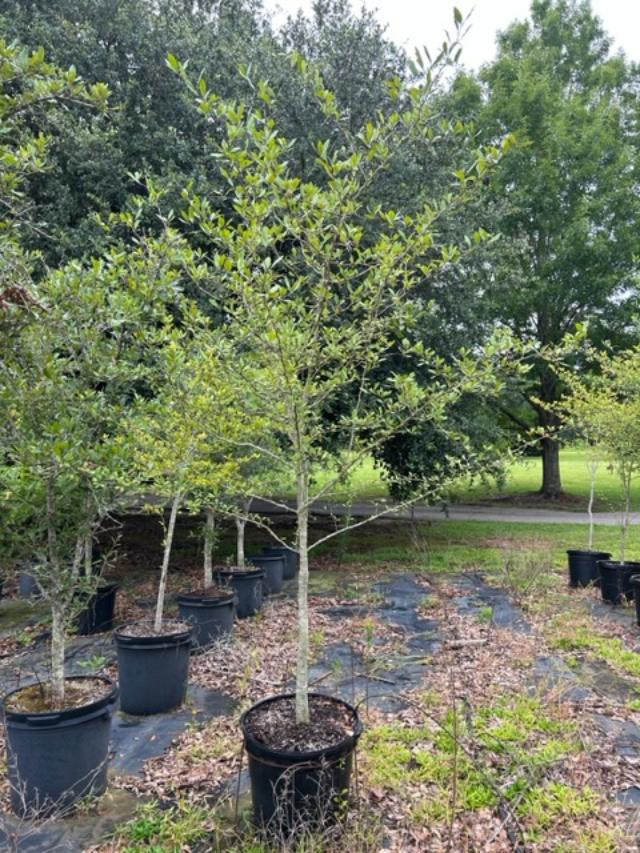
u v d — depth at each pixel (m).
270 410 2.69
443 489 3.41
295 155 7.71
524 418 17.09
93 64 7.86
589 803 2.81
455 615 5.94
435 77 2.12
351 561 8.87
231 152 2.09
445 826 2.65
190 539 10.14
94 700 2.95
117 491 3.12
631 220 14.48
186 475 4.10
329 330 2.56
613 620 5.91
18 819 2.80
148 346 3.44
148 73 8.12
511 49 17.19
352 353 2.67
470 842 2.54
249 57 8.18
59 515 2.97
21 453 2.48
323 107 2.31
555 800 2.84
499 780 2.96
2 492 2.72
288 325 2.35
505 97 14.64
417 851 2.49
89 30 7.90
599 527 11.95
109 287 2.89
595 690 4.17
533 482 20.20
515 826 2.62
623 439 6.52
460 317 8.92
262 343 2.38
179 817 2.77
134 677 3.89
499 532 11.31
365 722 3.64
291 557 7.88
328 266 2.40
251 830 2.60
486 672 4.41
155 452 3.79
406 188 7.59
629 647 5.10
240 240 2.21
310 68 2.35
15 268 2.25
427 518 13.22
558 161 14.76
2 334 2.29
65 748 2.79
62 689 2.98
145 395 6.17
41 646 5.46
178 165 7.79
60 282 2.57
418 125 2.29
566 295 14.77
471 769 3.07
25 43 7.59
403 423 2.82
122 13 8.16
